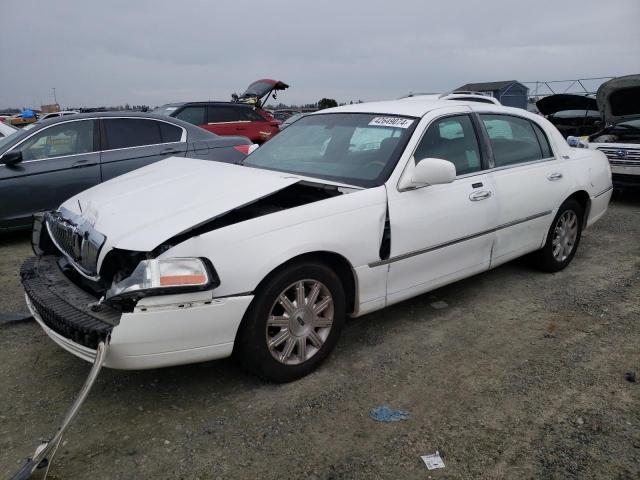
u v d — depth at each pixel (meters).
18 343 3.67
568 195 4.87
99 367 2.52
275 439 2.68
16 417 2.84
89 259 2.95
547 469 2.47
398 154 3.62
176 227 2.76
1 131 8.98
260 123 12.34
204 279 2.64
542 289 4.70
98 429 2.75
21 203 6.16
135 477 2.42
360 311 3.44
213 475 2.43
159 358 2.68
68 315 2.75
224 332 2.80
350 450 2.60
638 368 3.36
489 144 4.25
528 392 3.10
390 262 3.48
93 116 6.68
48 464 2.31
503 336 3.81
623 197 9.04
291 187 3.77
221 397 3.04
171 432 2.73
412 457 2.55
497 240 4.24
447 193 3.78
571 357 3.50
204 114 11.62
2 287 4.82
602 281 4.90
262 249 2.85
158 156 6.94
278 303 3.02
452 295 4.57
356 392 3.09
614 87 9.13
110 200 3.29
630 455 2.56
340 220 3.18
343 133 4.07
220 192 3.18
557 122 13.90
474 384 3.18
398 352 3.57
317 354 3.25
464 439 2.68
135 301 2.61
